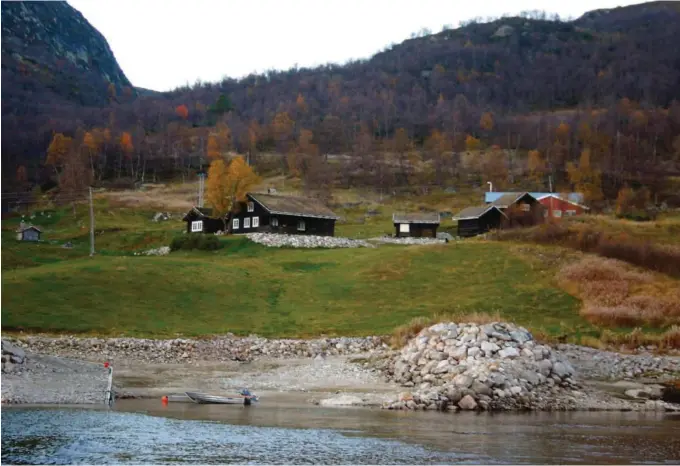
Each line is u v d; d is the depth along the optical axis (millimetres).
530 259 82500
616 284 72125
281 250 99938
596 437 27562
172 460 22422
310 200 120438
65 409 30156
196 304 66312
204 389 38438
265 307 67500
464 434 27625
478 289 73125
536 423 30922
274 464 22203
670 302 66438
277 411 32438
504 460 23312
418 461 22953
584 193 182750
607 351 53875
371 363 47500
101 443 24219
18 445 23594
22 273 71938
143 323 59094
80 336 53906
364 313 65812
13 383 35062
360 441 25766
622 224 104688
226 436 25969
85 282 68500
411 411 33656
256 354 51719
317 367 46812
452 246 89875
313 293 73125
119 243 117062
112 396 34562
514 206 118875
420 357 43531
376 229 138625
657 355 53438
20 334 53000
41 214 162250
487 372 37531
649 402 37531
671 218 144000
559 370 40625
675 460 23672
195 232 118000
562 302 68938
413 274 78875
